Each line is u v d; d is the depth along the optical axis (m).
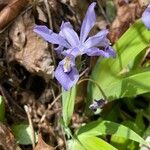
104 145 0.41
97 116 0.47
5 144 0.41
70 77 0.38
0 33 0.44
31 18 0.45
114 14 0.49
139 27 0.42
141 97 0.47
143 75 0.43
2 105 0.42
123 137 0.43
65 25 0.39
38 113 0.45
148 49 0.45
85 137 0.42
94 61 0.46
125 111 0.47
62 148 0.44
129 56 0.43
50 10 0.45
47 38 0.39
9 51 0.45
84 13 0.48
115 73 0.43
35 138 0.43
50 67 0.44
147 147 0.43
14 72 0.45
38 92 0.46
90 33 0.47
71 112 0.42
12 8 0.44
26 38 0.44
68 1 0.46
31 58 0.44
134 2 0.48
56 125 0.45
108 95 0.44
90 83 0.44
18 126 0.43
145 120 0.47
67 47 0.39
